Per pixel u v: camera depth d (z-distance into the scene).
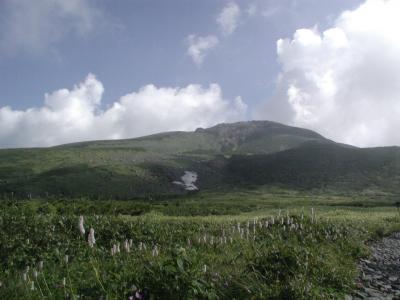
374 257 17.50
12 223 18.50
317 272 11.15
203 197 162.25
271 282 9.84
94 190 186.25
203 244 16.17
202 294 8.14
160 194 183.25
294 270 10.66
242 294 8.95
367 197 160.38
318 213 53.16
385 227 31.59
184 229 22.89
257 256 11.90
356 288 11.41
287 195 177.62
